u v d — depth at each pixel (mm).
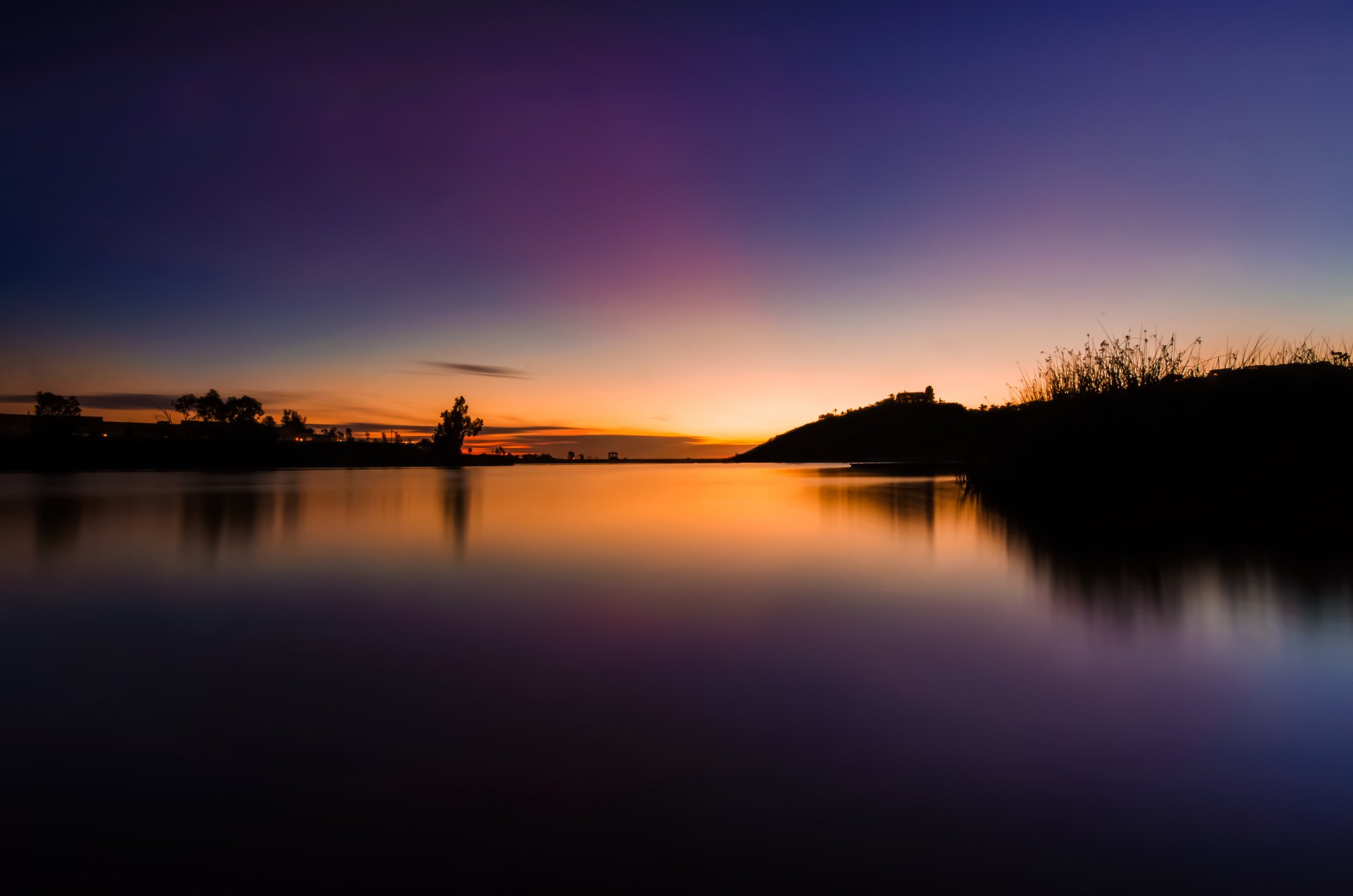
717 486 14219
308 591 3557
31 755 1641
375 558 4645
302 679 2184
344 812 1389
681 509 8586
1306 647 2428
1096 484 7008
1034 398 9461
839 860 1220
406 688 2105
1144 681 2107
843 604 3234
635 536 5859
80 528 6094
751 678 2195
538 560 4562
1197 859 1212
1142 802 1409
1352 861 1201
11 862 1218
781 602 3287
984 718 1840
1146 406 6668
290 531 6051
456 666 2320
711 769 1566
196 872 1192
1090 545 4762
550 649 2523
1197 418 6180
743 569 4184
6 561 4410
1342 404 5422
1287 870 1179
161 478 16047
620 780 1518
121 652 2469
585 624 2883
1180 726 1779
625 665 2332
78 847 1265
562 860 1228
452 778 1529
